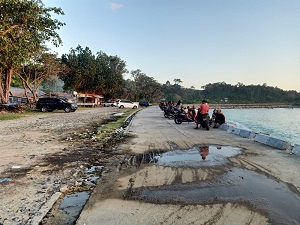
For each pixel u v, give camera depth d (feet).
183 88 501.97
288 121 114.62
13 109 90.38
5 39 72.95
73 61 206.69
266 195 15.12
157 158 24.80
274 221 11.91
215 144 32.71
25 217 12.19
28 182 17.43
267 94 517.55
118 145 31.83
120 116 87.61
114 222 11.71
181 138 37.70
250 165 22.06
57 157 24.97
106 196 14.93
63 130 46.19
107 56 297.94
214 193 15.42
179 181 17.70
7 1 76.23
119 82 256.73
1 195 14.96
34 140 34.55
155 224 11.53
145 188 16.30
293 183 17.34
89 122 63.57
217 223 11.68
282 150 28.84
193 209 13.15
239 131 41.78
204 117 48.78
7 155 25.39
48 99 103.71
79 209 13.46
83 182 17.67
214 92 532.32
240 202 14.06
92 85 223.30
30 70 138.92
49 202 13.94
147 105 236.22
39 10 85.35
